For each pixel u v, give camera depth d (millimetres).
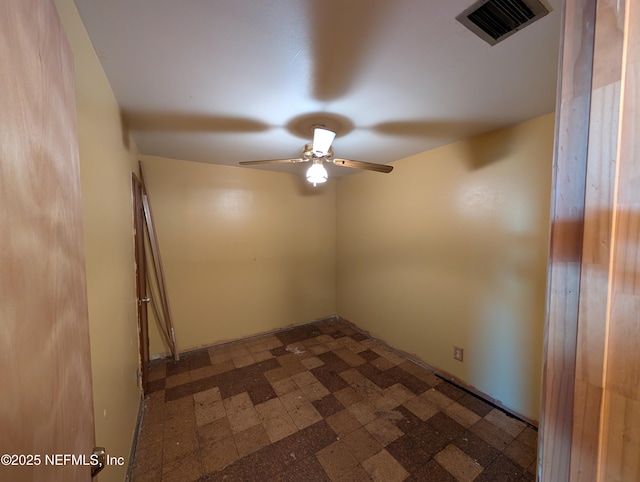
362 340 3303
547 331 448
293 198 3615
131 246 1947
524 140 1843
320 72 1296
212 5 910
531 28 1010
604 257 369
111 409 1252
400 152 2598
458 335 2332
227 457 1627
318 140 1698
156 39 1067
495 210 2027
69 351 620
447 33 1037
